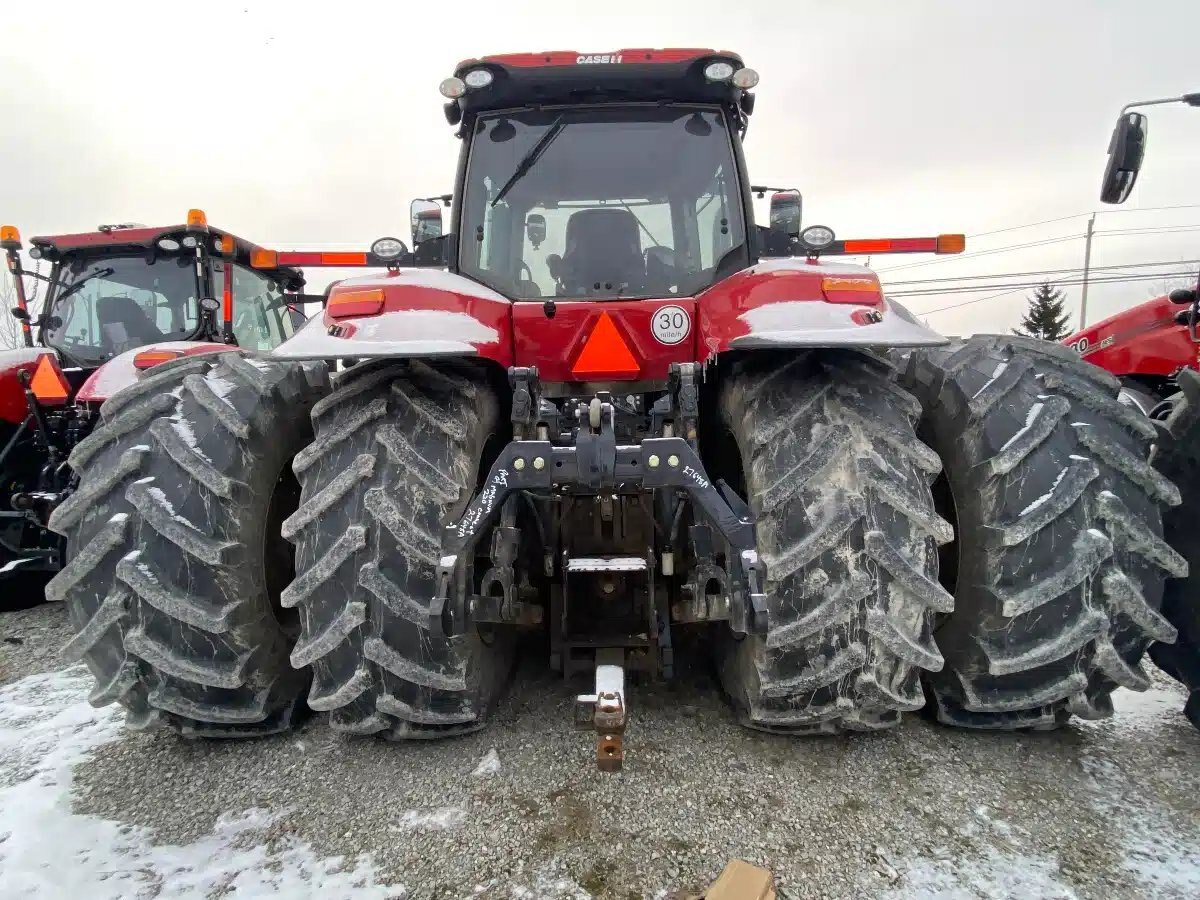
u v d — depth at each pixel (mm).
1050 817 1910
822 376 2125
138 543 2160
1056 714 2195
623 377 2432
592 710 1878
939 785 2043
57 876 1791
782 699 2021
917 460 1985
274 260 2654
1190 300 5188
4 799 2127
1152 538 2025
